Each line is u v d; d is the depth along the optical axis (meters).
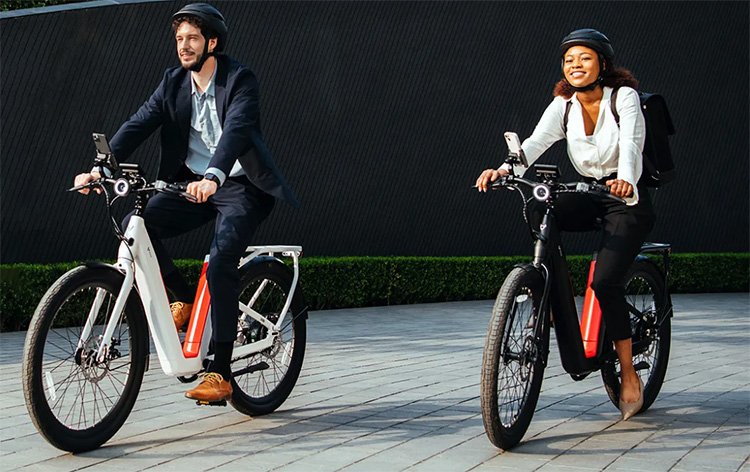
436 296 12.77
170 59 11.21
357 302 12.00
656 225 15.34
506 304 4.25
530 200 4.80
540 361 4.52
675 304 12.80
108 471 3.96
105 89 10.78
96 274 4.28
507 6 13.97
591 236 14.79
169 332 4.52
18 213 10.16
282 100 12.20
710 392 5.97
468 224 13.80
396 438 4.60
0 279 9.06
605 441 4.57
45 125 10.35
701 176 15.61
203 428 4.79
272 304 5.35
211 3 11.70
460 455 4.28
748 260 15.12
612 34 14.93
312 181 12.44
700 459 4.24
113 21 10.86
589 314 4.95
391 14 13.03
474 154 13.80
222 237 4.64
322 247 12.54
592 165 4.81
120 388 5.70
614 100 4.65
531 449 4.41
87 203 10.58
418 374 6.59
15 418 4.98
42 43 10.38
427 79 13.37
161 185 4.36
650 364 5.49
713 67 15.64
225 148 4.45
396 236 13.17
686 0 15.38
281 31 12.19
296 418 5.06
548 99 14.31
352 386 6.07
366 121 12.88
